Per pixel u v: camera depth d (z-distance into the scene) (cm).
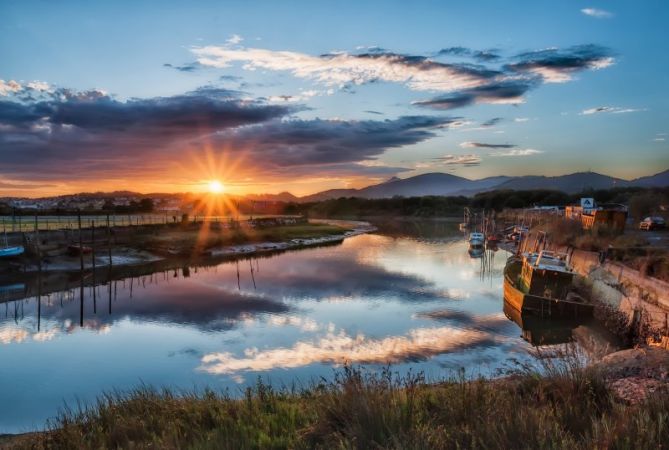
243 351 2475
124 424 702
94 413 856
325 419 594
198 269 5953
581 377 702
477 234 8156
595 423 470
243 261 6694
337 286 4359
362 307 3441
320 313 3275
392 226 15425
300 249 8262
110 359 2441
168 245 7675
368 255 7119
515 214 13638
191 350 2534
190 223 10300
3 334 2972
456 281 4609
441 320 3030
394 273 5175
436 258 6675
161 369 2256
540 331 2759
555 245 4928
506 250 8000
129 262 6606
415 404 622
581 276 3809
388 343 2525
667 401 527
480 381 712
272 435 616
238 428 616
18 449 796
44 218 14925
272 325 2980
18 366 2356
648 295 2514
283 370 2155
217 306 3625
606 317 2898
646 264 2802
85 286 4822
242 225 11288
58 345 2719
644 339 2348
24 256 5859
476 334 2689
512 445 444
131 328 3059
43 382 2123
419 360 2219
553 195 17012
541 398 646
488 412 533
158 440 580
